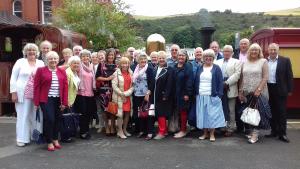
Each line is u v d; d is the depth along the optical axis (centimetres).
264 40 1145
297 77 1055
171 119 933
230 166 688
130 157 746
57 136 814
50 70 794
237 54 1074
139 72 895
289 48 1048
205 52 869
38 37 1249
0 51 1230
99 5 1980
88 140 885
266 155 755
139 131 950
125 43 2062
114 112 887
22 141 827
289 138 891
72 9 1956
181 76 880
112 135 934
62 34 1223
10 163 710
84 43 1506
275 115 883
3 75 1184
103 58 920
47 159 734
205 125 859
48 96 789
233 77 876
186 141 871
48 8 2661
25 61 822
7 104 1227
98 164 702
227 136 915
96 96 926
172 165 695
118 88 887
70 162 715
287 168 677
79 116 888
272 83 867
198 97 869
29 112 828
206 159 730
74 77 842
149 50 1287
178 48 948
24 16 2652
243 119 840
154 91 886
